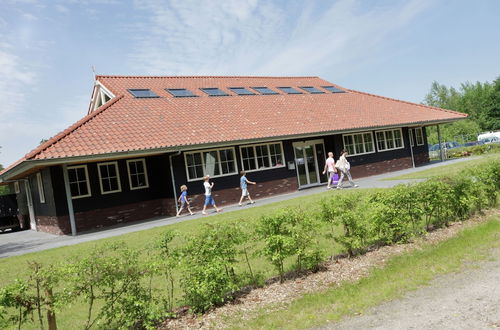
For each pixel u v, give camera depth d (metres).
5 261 10.38
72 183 15.99
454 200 7.90
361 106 25.34
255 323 4.56
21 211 23.56
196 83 23.64
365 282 5.45
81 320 5.40
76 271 4.34
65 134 14.77
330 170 18.09
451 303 4.44
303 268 6.34
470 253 6.09
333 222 6.41
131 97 19.33
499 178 9.30
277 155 19.75
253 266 6.71
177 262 5.00
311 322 4.43
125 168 17.19
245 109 20.77
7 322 4.20
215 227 5.53
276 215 5.89
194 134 16.91
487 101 69.06
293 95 24.59
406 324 4.09
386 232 7.01
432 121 25.14
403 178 17.59
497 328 3.74
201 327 4.61
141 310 4.52
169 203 16.97
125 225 15.97
